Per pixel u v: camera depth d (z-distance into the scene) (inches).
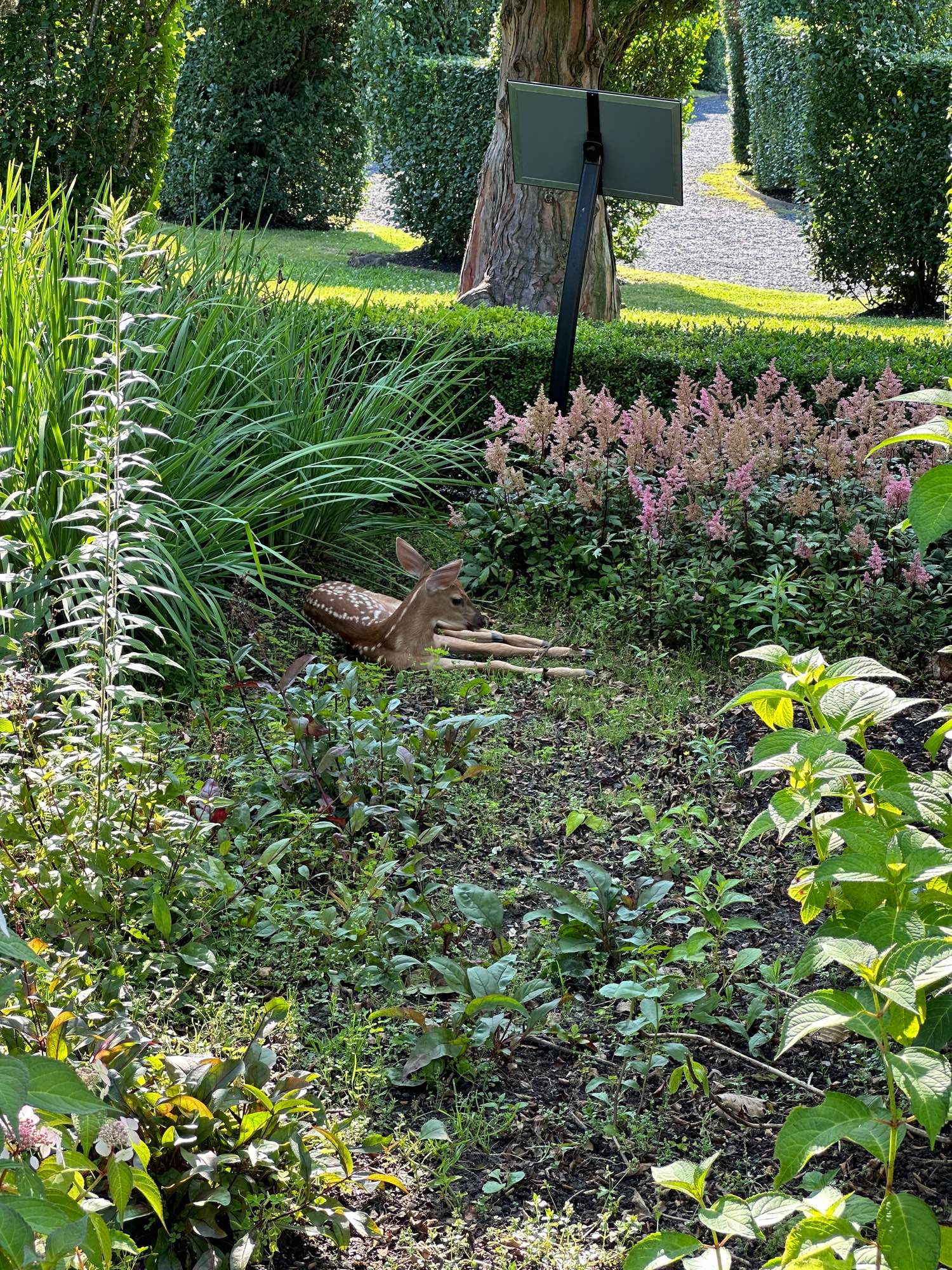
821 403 256.7
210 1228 94.3
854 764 84.0
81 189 407.5
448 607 214.1
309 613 223.0
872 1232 99.2
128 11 397.7
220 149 778.8
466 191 711.1
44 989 105.8
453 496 281.7
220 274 273.6
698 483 233.1
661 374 310.0
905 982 67.2
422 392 300.2
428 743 176.1
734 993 133.6
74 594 170.7
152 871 135.9
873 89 610.2
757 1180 107.2
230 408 242.2
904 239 627.8
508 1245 100.3
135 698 137.3
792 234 945.5
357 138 827.4
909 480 223.0
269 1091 102.8
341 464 246.1
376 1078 117.3
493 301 448.8
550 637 227.8
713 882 156.1
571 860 160.4
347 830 156.4
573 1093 119.5
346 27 790.5
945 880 89.2
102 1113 85.4
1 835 127.6
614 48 621.3
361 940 135.8
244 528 216.8
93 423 147.1
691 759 185.9
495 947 134.3
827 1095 71.9
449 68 698.8
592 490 240.8
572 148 271.6
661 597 223.1
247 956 134.3
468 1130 112.3
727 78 1232.2
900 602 213.0
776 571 219.1
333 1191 103.8
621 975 136.4
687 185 1146.0
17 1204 61.5
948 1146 109.3
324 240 781.3
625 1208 105.0
